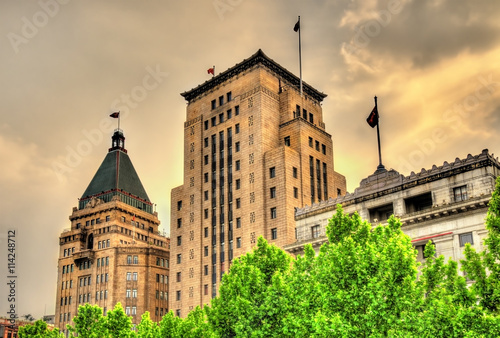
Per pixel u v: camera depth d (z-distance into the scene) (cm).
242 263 4509
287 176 9281
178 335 5444
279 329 3766
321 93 11319
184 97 11419
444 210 5631
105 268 13438
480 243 5347
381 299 3266
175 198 10881
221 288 4403
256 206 9394
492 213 3869
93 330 6259
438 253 5625
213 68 11375
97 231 14212
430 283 3534
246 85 10294
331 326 3188
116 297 13100
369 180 6725
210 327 4334
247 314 3916
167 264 13938
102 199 14675
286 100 10312
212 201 10194
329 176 10375
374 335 3188
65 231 14700
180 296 10125
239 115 10225
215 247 9862
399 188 6288
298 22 10488
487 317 3044
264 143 9719
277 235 8988
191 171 10738
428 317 3198
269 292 3881
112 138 16100
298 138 9856
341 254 3641
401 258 3406
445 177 5897
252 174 9644
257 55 10181
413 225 5925
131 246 13525
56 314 13875
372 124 7281
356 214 4250
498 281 3431
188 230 10394
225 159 10225
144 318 6334
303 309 3631
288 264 4397
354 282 3459
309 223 7319
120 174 15188
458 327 3075
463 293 3312
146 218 15075
